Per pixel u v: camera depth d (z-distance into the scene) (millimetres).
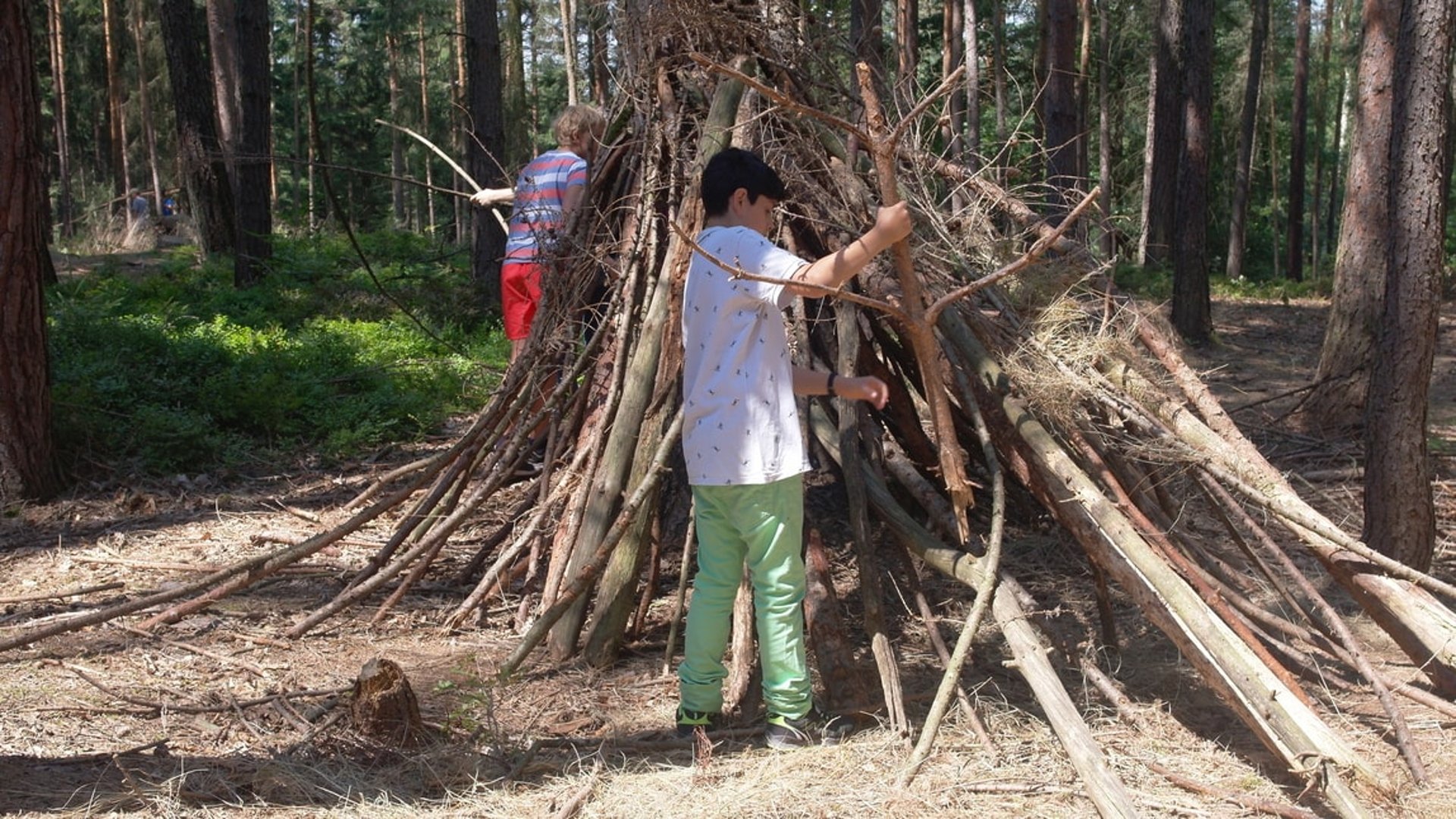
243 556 5512
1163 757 3408
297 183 39062
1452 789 3211
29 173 6234
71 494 6488
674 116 5020
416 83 42812
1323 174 53062
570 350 5137
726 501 3453
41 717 3752
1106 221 4941
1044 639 4383
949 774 3283
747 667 3973
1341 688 3900
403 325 12555
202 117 16828
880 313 4512
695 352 3502
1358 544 3758
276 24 49875
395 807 3186
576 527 4508
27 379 6316
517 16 20406
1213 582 3791
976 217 4684
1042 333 4141
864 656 4254
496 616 4797
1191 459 3938
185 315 11930
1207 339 15242
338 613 4703
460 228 23828
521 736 3682
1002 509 3715
